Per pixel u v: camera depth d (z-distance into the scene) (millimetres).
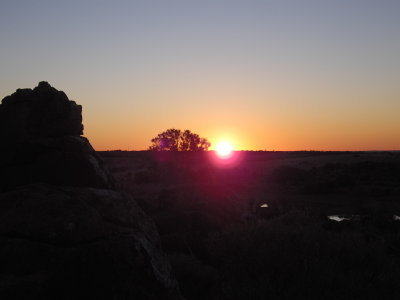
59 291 7270
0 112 11062
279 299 9383
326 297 9367
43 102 11125
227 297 9672
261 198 51625
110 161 105250
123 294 7465
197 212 19734
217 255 12070
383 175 76375
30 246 7848
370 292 9484
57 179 10352
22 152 10516
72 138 10867
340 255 10930
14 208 8656
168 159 89375
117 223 9297
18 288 7078
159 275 8141
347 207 45219
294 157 141250
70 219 8523
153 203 24891
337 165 93812
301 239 11328
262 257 10492
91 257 7719
